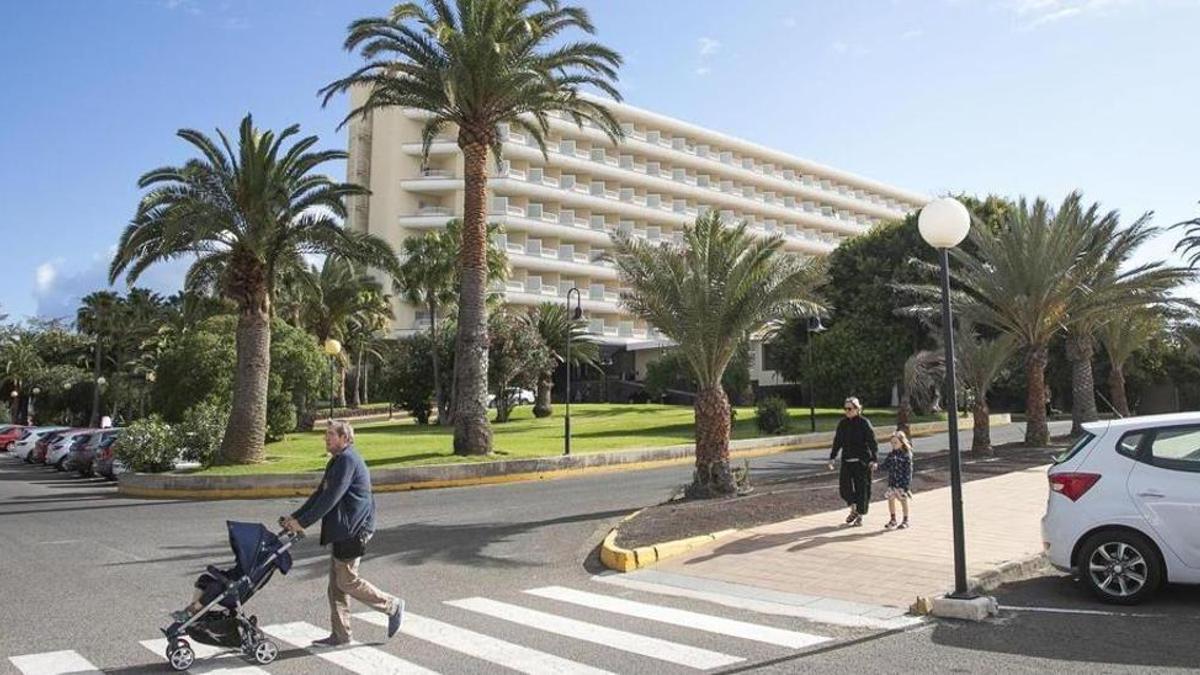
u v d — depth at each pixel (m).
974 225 25.77
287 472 20.33
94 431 28.83
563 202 66.38
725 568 9.63
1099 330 33.50
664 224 72.25
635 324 69.06
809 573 9.12
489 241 45.47
